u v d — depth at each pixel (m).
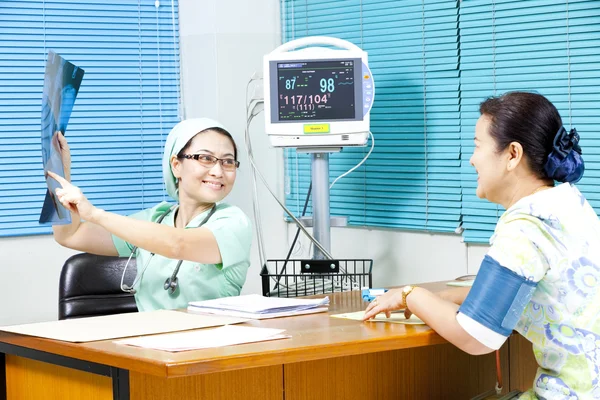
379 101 3.32
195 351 1.60
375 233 3.39
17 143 3.31
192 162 2.48
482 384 2.44
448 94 3.08
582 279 1.77
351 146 3.30
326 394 2.00
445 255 3.15
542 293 1.79
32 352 1.87
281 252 3.68
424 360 2.25
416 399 2.23
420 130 3.18
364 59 3.00
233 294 2.53
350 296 2.46
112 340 1.76
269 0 3.63
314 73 3.00
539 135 1.85
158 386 1.68
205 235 2.35
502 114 1.88
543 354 1.83
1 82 3.29
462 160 3.05
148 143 3.56
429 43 3.13
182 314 2.12
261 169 3.63
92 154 3.45
